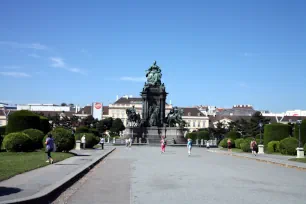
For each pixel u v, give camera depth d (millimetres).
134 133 80375
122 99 183375
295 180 19422
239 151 53156
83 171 21047
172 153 46094
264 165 29703
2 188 13773
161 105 83562
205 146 74562
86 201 12812
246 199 13266
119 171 23062
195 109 182375
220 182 17875
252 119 114250
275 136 53031
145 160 32938
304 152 38656
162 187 16125
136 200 12969
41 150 37719
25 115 43125
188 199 13148
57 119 136000
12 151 34594
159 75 84938
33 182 15492
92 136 55688
